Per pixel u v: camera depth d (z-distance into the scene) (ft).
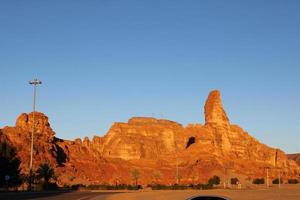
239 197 256.52
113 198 219.20
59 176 533.55
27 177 366.43
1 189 300.40
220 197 90.63
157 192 321.52
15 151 327.88
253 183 620.90
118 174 653.71
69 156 642.22
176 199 229.66
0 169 299.58
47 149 585.63
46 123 638.94
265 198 247.91
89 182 561.02
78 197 216.95
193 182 622.54
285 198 247.09
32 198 194.29
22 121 613.93
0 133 559.79
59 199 191.42
